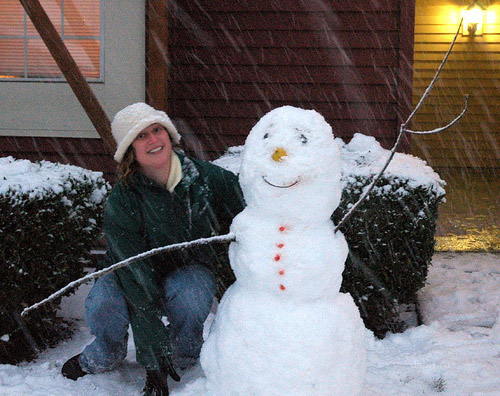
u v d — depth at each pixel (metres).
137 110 3.28
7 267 3.99
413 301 5.44
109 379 3.67
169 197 3.36
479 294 5.51
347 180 4.53
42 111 6.88
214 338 2.74
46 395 3.43
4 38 6.89
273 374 2.55
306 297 2.61
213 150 7.49
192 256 3.57
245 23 7.36
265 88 7.40
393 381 3.79
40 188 4.11
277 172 2.54
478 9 13.97
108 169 6.89
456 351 4.20
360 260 4.58
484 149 14.59
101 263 3.51
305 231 2.63
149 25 6.61
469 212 10.00
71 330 4.78
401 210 4.57
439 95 14.49
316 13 7.30
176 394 2.84
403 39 7.14
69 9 6.78
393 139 7.32
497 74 14.24
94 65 6.82
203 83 7.43
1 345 4.27
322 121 2.71
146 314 3.28
